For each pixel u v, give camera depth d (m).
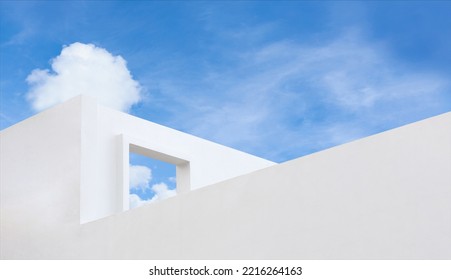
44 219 12.10
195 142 14.55
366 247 7.86
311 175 8.59
